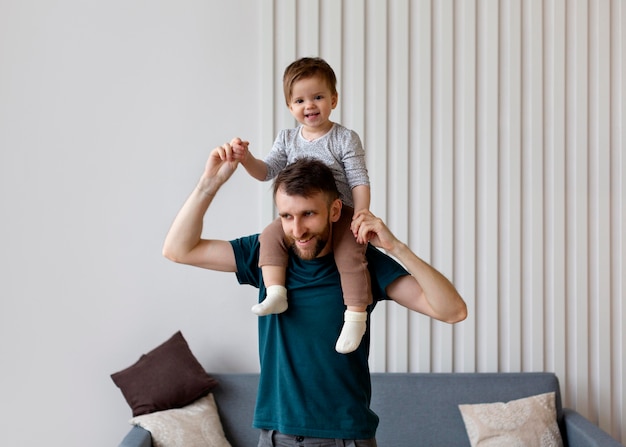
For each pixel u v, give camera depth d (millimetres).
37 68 4258
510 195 4422
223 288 4340
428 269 2090
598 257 4500
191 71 4312
